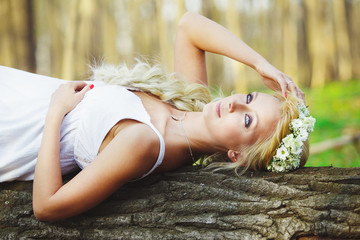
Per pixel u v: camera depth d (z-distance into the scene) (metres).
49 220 1.71
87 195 1.65
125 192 1.80
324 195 1.68
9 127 1.93
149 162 1.74
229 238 1.66
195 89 2.23
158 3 8.26
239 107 1.94
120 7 8.56
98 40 8.56
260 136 1.91
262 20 9.46
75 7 8.42
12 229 1.77
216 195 1.76
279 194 1.73
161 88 2.14
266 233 1.65
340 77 9.96
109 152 1.68
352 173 1.75
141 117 1.84
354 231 1.60
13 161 1.88
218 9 8.76
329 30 9.93
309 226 1.62
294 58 9.48
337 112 6.51
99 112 1.89
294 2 9.47
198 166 1.96
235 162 1.97
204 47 2.35
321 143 4.52
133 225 1.74
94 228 1.75
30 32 8.85
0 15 8.55
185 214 1.74
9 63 8.65
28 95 2.06
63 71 8.48
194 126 2.02
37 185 1.68
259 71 2.14
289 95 1.96
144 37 8.48
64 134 1.94
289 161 1.83
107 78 2.17
